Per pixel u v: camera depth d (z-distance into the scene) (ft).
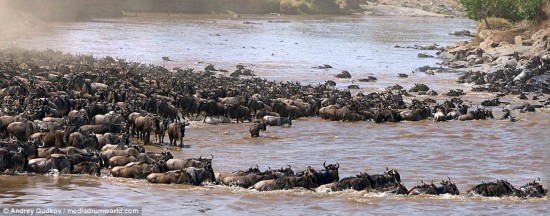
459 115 528.22
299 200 300.20
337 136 459.73
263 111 502.38
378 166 376.68
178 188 312.50
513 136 467.11
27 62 631.97
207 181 322.55
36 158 333.01
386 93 613.93
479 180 350.02
